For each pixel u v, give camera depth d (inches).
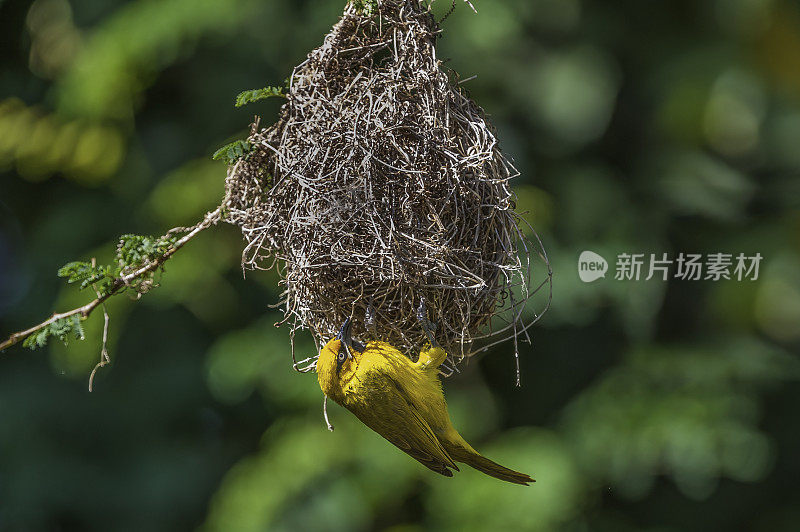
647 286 516.7
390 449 510.0
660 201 531.5
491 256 243.6
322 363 243.3
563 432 535.8
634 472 513.3
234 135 524.1
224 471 563.8
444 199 231.0
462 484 508.1
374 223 228.2
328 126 237.9
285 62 515.8
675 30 525.0
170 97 540.4
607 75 510.9
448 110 236.2
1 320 578.9
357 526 499.2
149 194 537.6
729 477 583.5
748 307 518.0
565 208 520.4
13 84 559.2
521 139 519.5
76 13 533.3
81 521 563.5
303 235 238.4
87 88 506.0
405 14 240.8
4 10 555.5
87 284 247.3
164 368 558.3
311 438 513.3
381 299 239.6
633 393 528.7
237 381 523.5
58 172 569.0
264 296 542.9
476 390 536.7
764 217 533.3
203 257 514.6
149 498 554.6
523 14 502.0
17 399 559.5
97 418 565.3
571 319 510.9
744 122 517.7
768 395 591.5
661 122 524.4
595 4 521.7
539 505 489.4
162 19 499.2
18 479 549.3
